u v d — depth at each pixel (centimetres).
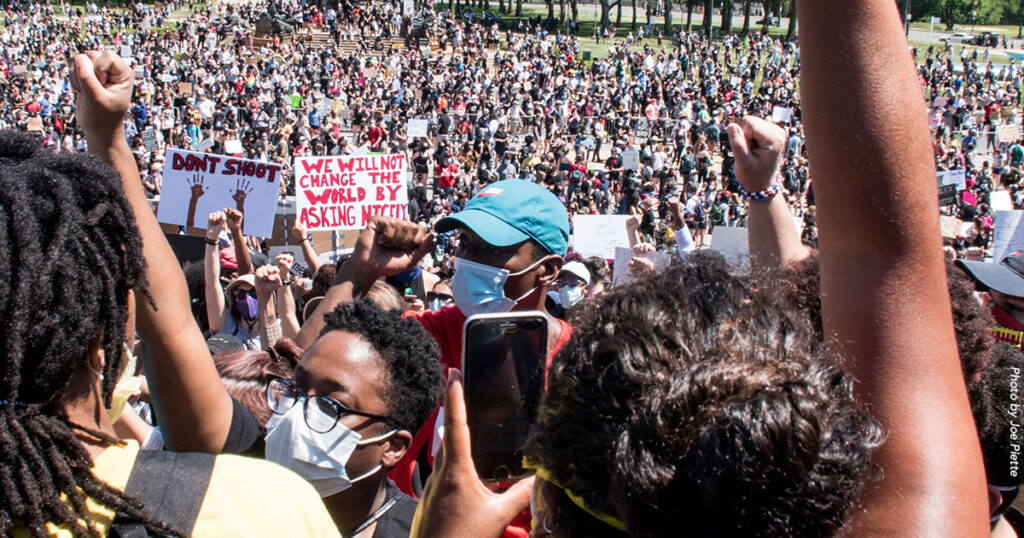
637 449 119
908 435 122
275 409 292
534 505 162
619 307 135
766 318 131
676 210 762
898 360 125
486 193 357
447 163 3384
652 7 11081
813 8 134
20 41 6600
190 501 157
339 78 5450
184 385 205
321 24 7588
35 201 149
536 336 209
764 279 146
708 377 119
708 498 114
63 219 149
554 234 356
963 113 4706
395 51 7112
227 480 162
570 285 743
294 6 7981
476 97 4691
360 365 276
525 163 3444
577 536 136
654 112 4662
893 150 126
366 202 913
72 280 149
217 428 215
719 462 113
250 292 621
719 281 138
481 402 207
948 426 122
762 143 244
